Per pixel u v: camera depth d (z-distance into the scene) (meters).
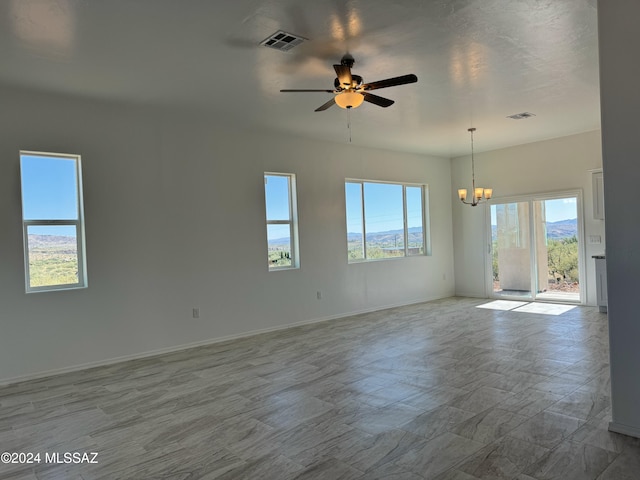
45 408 3.65
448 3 3.07
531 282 8.15
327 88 4.65
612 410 2.88
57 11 2.97
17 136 4.46
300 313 6.78
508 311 7.25
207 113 5.45
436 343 5.32
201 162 5.79
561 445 2.70
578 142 7.39
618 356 2.84
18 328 4.43
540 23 3.40
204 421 3.27
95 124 4.95
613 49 2.80
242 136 6.21
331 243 7.25
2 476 2.60
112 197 5.05
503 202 8.45
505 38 3.64
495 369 4.23
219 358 5.02
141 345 5.21
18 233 4.45
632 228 2.76
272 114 5.55
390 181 8.23
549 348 4.92
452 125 6.42
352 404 3.49
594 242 7.25
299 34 3.44
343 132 6.65
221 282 5.92
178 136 5.60
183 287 5.57
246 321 6.16
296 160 6.84
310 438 2.92
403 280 8.35
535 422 3.04
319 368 4.48
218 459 2.69
